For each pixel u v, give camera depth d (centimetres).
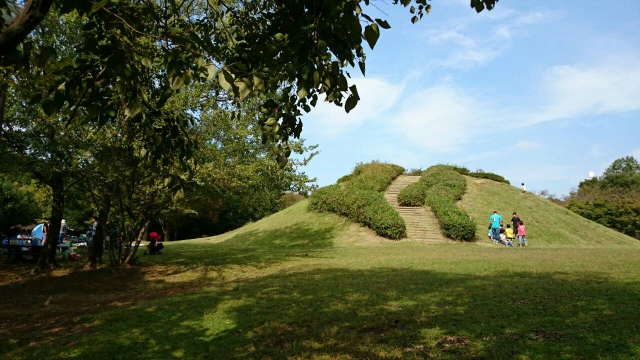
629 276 930
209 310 701
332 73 281
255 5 413
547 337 498
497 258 1417
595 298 690
